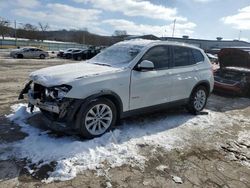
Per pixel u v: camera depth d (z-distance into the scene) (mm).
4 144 3854
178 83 5348
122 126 4852
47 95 3994
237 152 4191
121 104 4398
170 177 3311
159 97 5023
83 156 3600
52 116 4051
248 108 7266
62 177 3139
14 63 18562
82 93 3859
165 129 4914
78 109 3887
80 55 28922
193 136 4707
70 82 3818
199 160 3824
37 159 3473
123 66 4527
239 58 9117
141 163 3582
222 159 3914
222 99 8398
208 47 56438
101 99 4121
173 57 5336
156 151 3969
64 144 3871
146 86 4699
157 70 4941
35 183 3002
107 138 4160
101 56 5277
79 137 4184
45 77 4113
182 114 5980
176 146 4215
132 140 4254
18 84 8805
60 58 29703
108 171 3330
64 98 3775
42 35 79812
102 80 4090
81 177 3164
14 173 3158
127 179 3197
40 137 4117
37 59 25703
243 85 8688
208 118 5859
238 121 5844
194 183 3223
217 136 4809
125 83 4359
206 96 6270
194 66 5812
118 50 5152
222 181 3316
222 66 9609
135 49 4906
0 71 12695
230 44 58438
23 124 4656
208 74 6141
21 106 5598
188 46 5789
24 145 3828
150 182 3172
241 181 3348
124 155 3746
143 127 4898
